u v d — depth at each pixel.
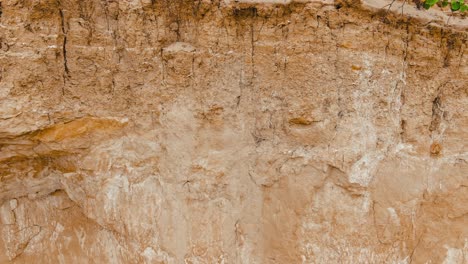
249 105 3.03
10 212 3.19
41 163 3.06
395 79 2.97
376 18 2.84
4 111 2.64
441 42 2.94
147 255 3.19
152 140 3.01
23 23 2.58
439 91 3.05
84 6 2.71
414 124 3.06
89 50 2.75
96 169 3.01
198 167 3.06
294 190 3.13
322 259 3.21
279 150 3.10
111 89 2.87
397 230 3.16
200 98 2.95
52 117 2.78
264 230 3.27
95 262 3.29
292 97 2.97
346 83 2.94
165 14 2.82
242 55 2.92
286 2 2.78
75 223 3.28
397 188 3.10
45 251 3.30
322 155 3.06
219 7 2.80
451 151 3.12
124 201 3.08
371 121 3.02
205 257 3.22
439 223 3.20
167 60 2.86
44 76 2.69
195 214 3.14
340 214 3.13
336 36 2.85
